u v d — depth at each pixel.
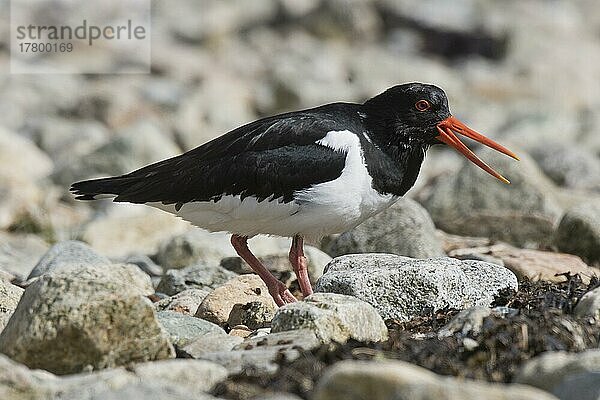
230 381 7.89
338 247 14.15
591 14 41.81
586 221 14.64
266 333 9.55
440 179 17.89
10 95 27.36
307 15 36.56
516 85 31.36
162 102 27.88
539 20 39.16
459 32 35.53
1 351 8.81
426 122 11.95
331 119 11.64
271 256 13.79
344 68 32.44
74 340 8.59
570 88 31.88
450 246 14.91
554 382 7.53
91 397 7.52
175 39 34.84
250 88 30.50
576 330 8.88
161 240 16.17
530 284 11.07
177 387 7.48
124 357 8.66
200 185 11.52
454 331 8.96
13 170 19.20
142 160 20.44
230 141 11.61
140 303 8.70
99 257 13.39
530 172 17.48
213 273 12.95
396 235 13.92
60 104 27.23
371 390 6.97
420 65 32.69
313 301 9.25
